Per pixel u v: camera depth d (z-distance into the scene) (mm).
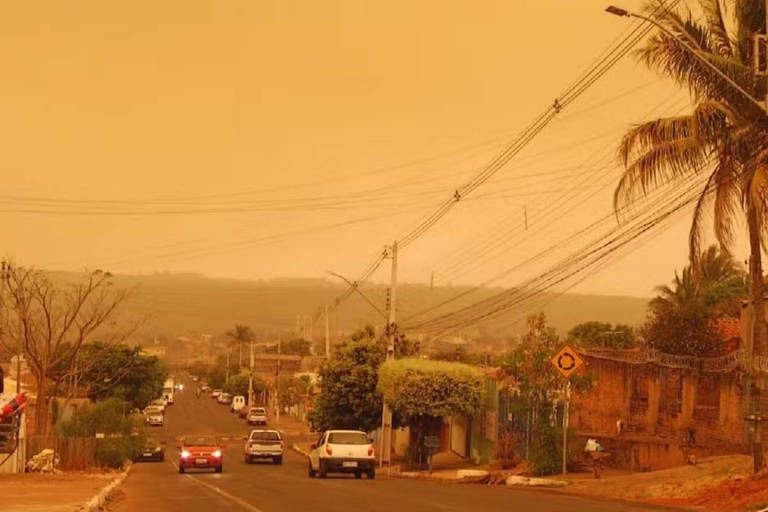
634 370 41375
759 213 26859
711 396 37594
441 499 23844
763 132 26578
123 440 52344
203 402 174875
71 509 20672
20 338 54594
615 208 29344
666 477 26953
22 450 44125
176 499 24938
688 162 28531
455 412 49625
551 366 34781
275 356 183000
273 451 57500
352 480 35469
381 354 62812
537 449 35969
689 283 58281
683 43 22359
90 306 57562
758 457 24312
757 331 26656
